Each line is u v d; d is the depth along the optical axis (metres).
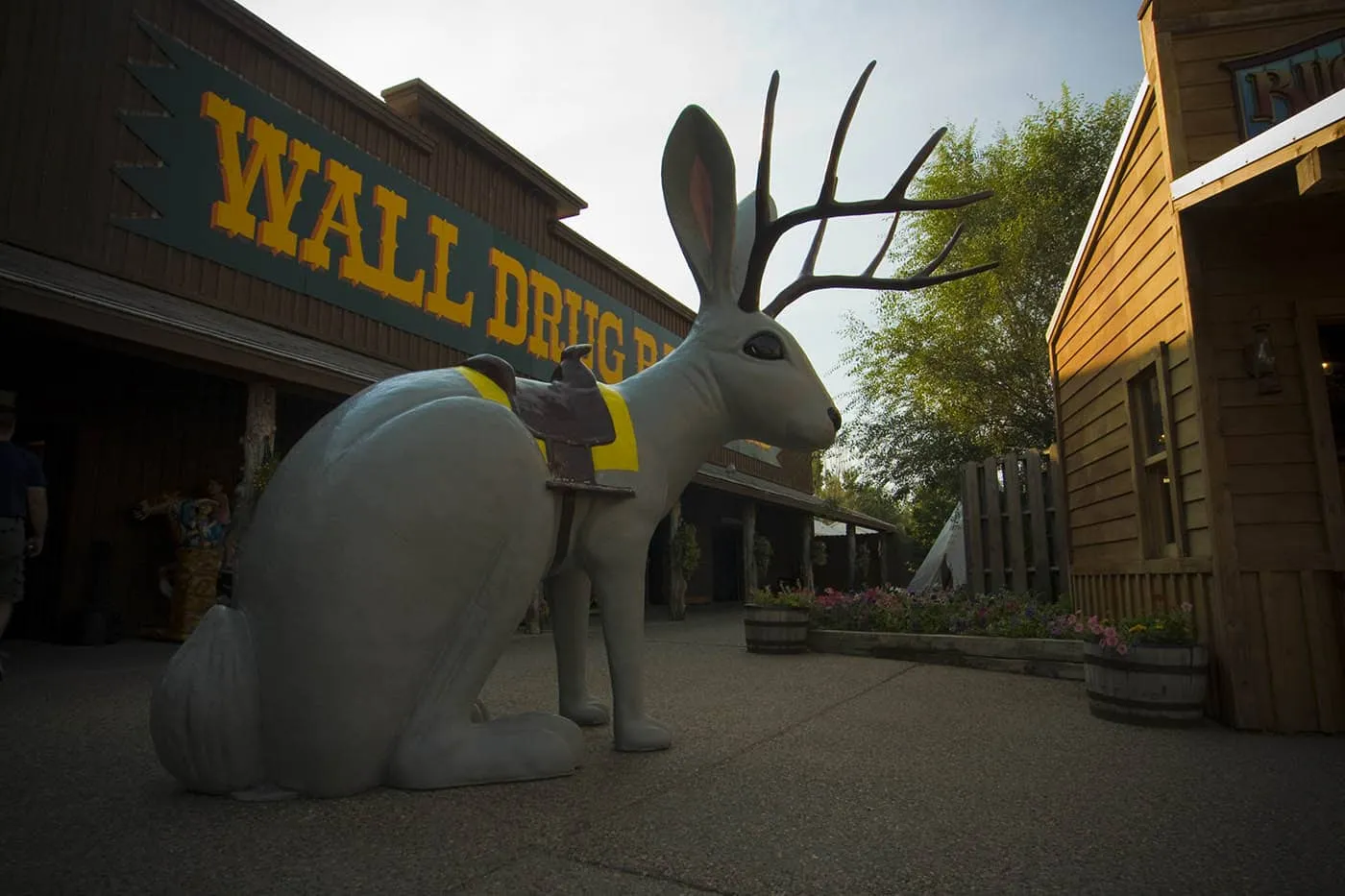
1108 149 19.70
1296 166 3.71
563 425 3.07
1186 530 4.63
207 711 2.38
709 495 18.23
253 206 7.59
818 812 2.47
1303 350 4.25
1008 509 9.80
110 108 6.56
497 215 10.83
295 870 1.91
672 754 3.19
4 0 6.02
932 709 4.46
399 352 9.11
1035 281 19.80
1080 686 5.41
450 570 2.57
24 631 7.22
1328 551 4.06
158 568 7.77
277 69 7.96
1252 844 2.24
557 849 2.10
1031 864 2.06
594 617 11.98
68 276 5.73
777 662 6.70
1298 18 4.44
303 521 2.45
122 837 2.11
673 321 15.21
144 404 7.82
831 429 3.62
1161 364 4.83
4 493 4.67
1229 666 4.02
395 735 2.56
